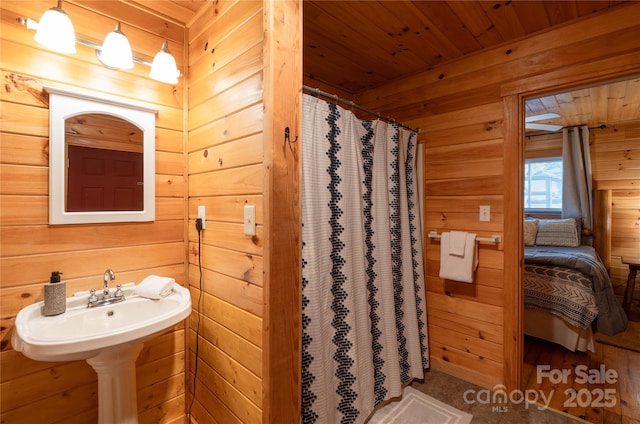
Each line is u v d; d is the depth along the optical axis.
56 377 1.39
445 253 2.20
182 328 1.79
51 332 1.18
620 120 3.91
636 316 3.38
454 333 2.28
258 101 1.27
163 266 1.71
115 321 1.39
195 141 1.72
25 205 1.31
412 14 1.73
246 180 1.34
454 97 2.24
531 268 2.82
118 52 1.36
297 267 1.31
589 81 1.71
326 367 1.58
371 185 1.95
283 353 1.25
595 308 2.43
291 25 1.26
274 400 1.22
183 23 1.79
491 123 2.08
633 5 1.57
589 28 1.70
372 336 1.90
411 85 2.47
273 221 1.21
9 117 1.27
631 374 2.28
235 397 1.42
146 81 1.65
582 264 2.68
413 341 2.16
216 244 1.56
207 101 1.62
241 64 1.38
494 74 2.05
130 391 1.36
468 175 2.18
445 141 2.29
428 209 2.39
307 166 1.53
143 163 1.63
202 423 1.67
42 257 1.35
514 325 1.97
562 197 4.25
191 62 1.77
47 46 1.28
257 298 1.28
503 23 1.79
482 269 2.13
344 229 1.70
